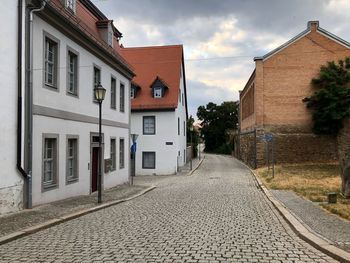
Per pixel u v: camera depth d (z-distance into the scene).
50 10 14.39
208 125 97.69
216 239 8.98
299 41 39.72
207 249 7.95
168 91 42.41
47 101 14.81
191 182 28.84
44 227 10.21
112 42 23.42
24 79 13.03
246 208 14.83
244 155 54.62
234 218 12.34
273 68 39.97
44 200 14.57
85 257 7.23
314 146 39.59
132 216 12.69
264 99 39.97
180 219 12.05
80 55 18.33
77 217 12.33
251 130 45.69
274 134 39.88
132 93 42.34
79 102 18.20
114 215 12.92
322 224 10.65
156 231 9.95
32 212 12.41
